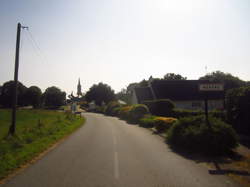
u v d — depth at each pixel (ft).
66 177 22.26
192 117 40.63
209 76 238.27
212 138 32.78
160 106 95.30
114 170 24.68
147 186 19.80
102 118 134.72
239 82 191.11
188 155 32.45
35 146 38.01
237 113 47.98
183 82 144.36
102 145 40.88
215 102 130.72
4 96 286.66
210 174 23.29
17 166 26.23
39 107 304.30
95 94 312.71
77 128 73.77
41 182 20.85
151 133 59.21
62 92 326.44
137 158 30.50
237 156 31.65
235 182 20.83
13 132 51.72
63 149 37.09
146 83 258.98
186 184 20.29
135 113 95.20
